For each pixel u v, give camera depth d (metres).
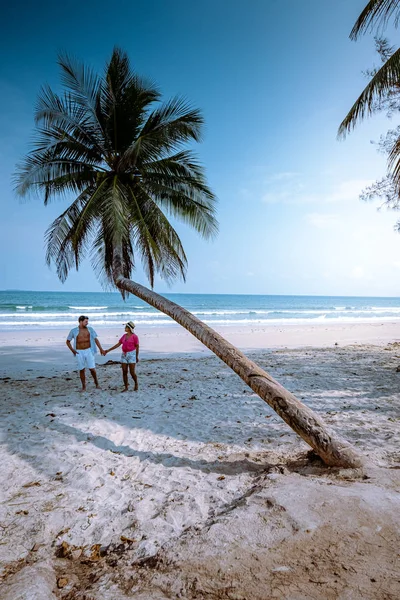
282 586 2.05
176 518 3.13
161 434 5.57
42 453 4.83
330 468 3.78
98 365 12.12
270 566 2.23
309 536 2.46
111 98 10.13
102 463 4.51
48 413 6.55
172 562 2.39
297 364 11.21
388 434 5.16
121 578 2.35
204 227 10.75
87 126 10.46
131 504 3.46
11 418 6.29
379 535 2.43
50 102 9.64
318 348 15.40
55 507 3.47
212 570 2.25
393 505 2.76
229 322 30.36
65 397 7.72
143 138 8.66
